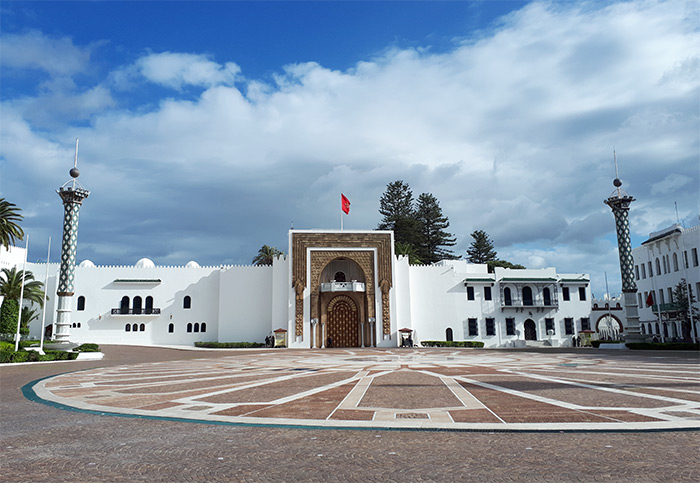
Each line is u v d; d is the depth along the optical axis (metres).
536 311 60.47
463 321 59.66
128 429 9.48
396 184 92.81
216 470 6.68
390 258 58.38
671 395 12.85
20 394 15.32
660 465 6.58
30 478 6.39
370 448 7.75
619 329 61.31
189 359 33.38
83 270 59.06
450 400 12.46
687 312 52.12
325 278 59.66
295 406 11.81
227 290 59.53
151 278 59.88
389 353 39.66
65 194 41.31
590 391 13.80
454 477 6.23
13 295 50.81
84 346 40.25
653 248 60.91
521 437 8.35
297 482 6.14
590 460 6.89
